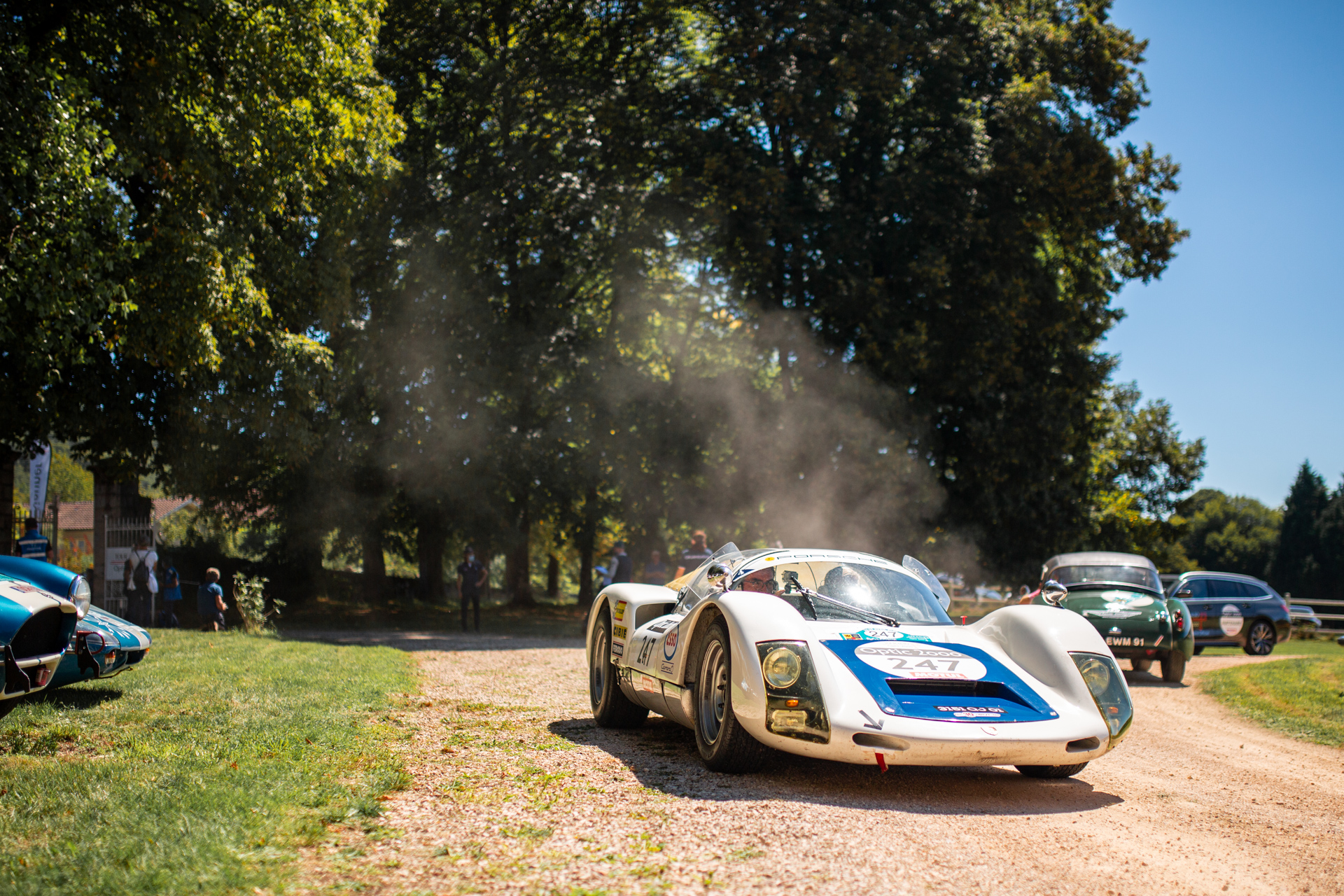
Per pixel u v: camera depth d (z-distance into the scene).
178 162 14.93
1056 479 25.61
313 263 18.73
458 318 24.06
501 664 11.79
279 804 3.95
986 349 23.16
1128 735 7.71
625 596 6.94
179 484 21.72
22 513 24.72
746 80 24.31
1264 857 3.86
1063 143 24.25
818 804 4.40
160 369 17.95
